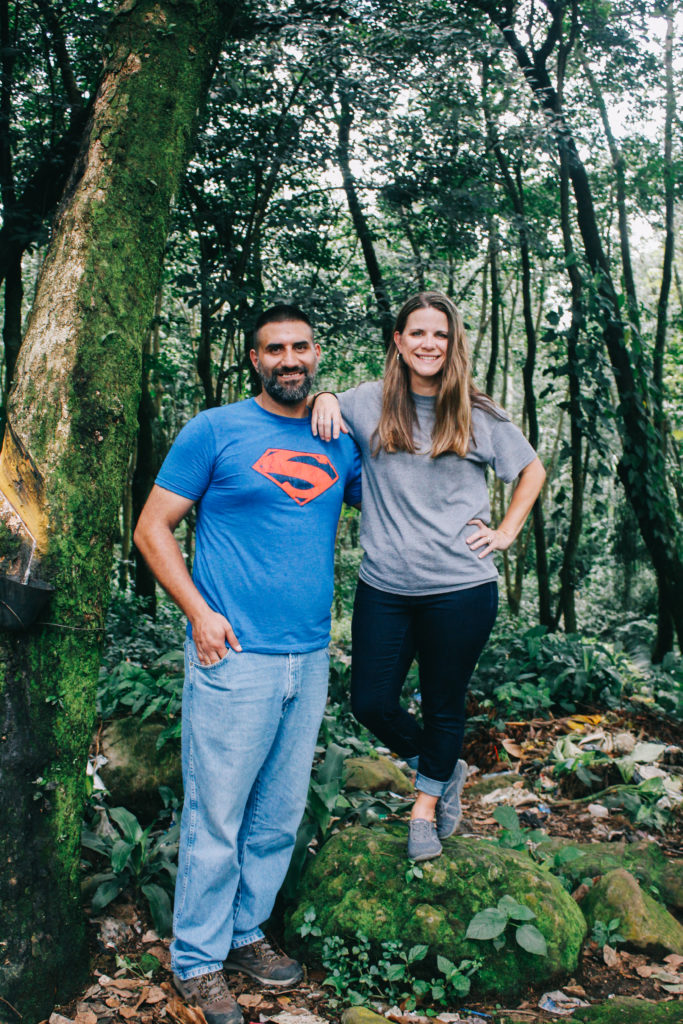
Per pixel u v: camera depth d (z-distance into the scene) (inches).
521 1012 90.5
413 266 309.0
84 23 239.5
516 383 703.7
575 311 291.1
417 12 265.7
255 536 88.2
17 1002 82.1
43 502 86.7
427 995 93.1
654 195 408.2
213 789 87.4
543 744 180.5
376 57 258.7
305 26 239.3
